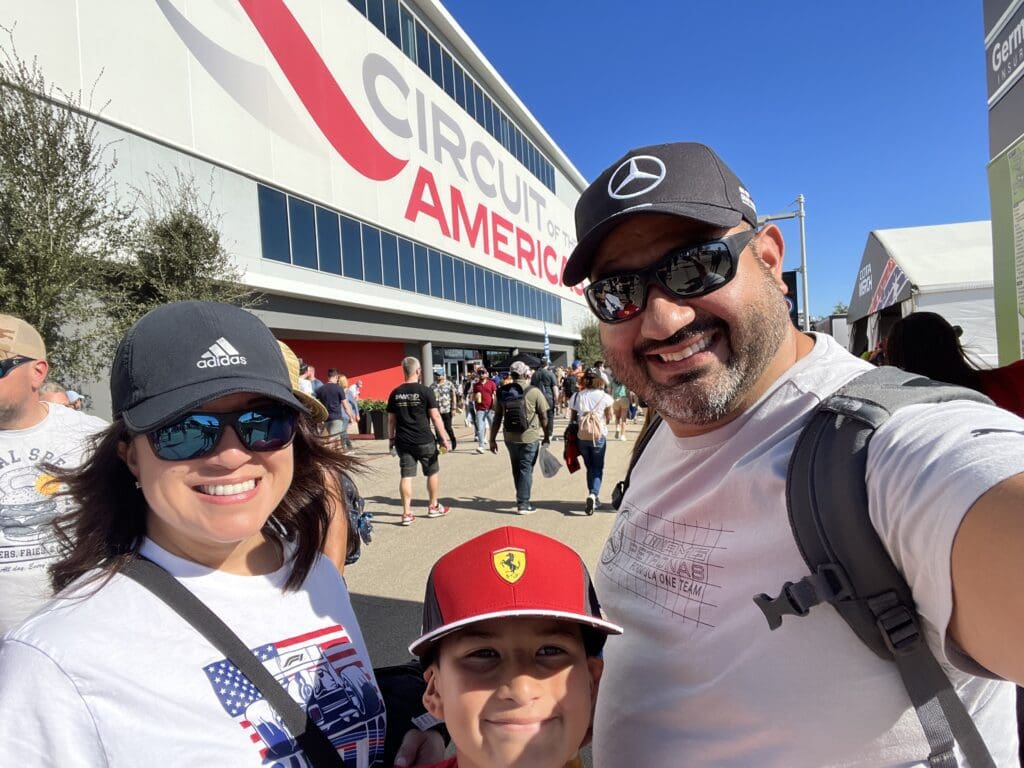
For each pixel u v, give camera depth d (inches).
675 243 47.2
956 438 31.8
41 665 37.6
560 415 778.8
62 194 308.3
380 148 788.6
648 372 49.3
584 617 40.6
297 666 48.0
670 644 45.3
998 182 124.2
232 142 542.6
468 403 797.2
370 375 869.8
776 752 37.2
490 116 1188.5
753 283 46.1
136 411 42.9
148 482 44.3
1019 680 27.5
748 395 45.8
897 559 33.4
